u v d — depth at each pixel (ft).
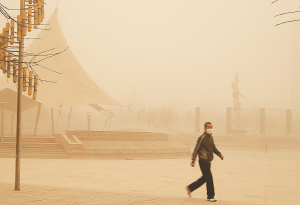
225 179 40.81
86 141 91.56
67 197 25.04
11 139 91.91
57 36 131.34
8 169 50.26
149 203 23.09
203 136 24.97
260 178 42.04
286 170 53.42
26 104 136.46
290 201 26.09
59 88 120.78
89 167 55.88
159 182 37.09
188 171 50.39
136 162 71.05
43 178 39.68
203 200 24.72
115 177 41.70
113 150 82.84
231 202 24.13
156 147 92.99
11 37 26.14
